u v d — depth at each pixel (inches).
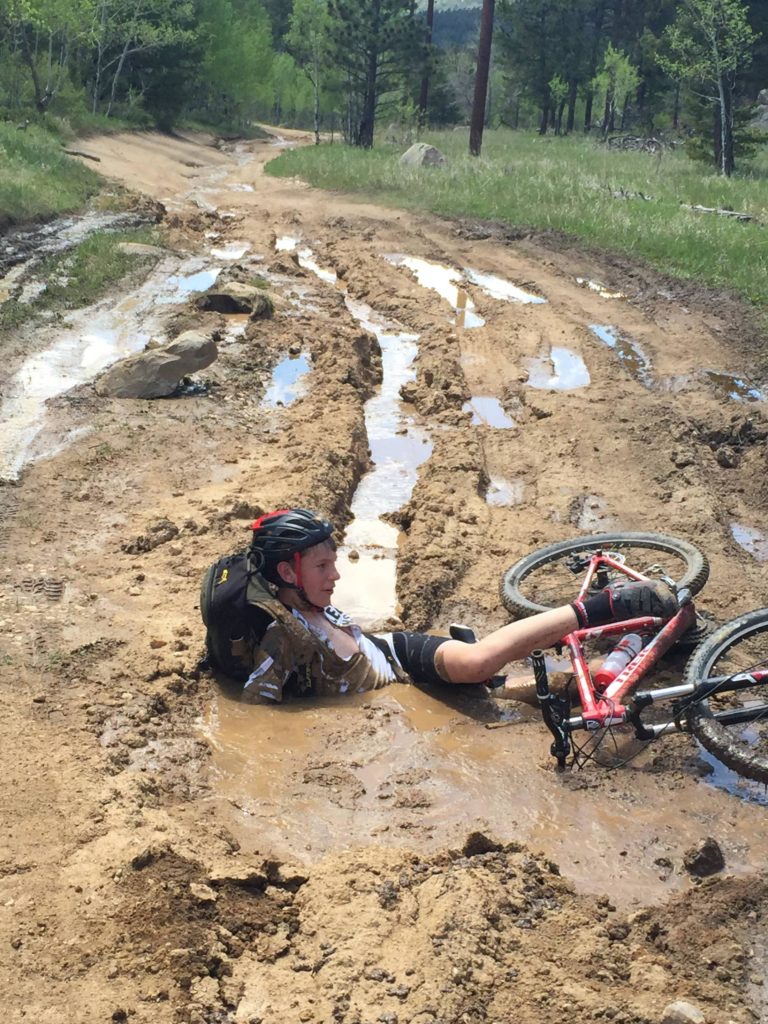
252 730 135.0
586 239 497.0
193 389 280.8
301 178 802.2
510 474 234.1
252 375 297.7
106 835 108.0
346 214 608.1
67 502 206.2
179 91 1347.2
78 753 124.4
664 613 143.3
